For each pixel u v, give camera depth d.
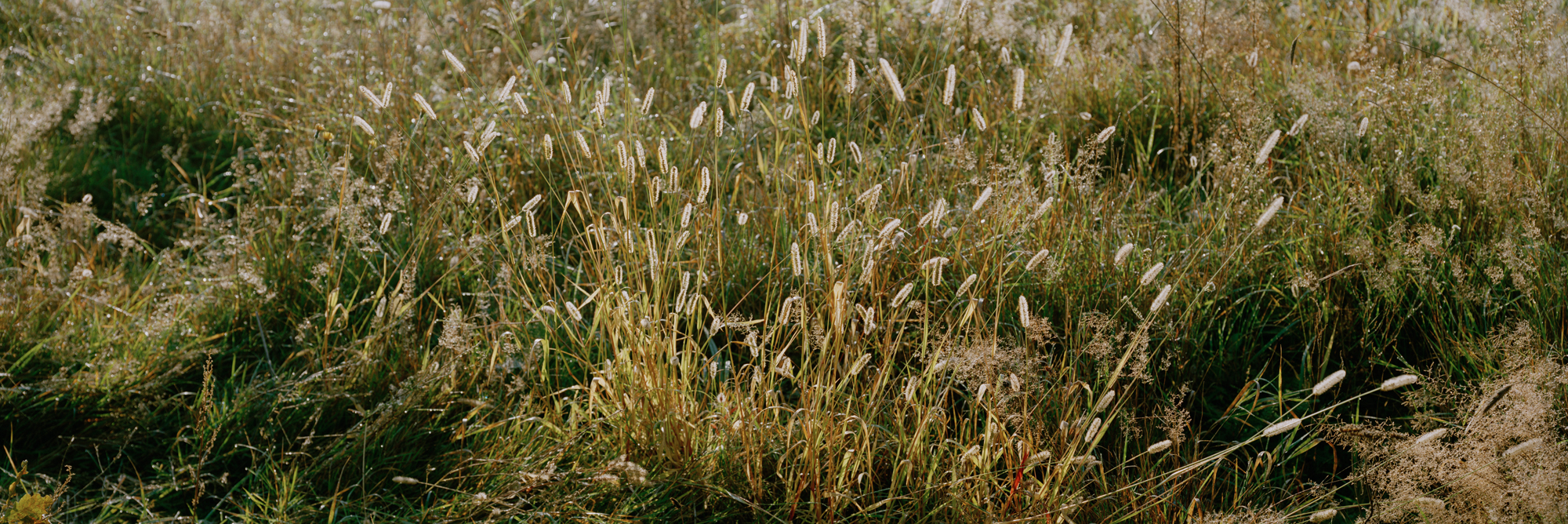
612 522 2.28
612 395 2.44
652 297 2.76
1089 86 4.11
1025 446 2.24
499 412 2.65
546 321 2.79
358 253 3.23
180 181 4.25
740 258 3.04
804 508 2.32
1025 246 2.89
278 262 3.24
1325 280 2.82
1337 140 3.29
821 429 2.29
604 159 3.67
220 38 5.05
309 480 2.47
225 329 3.07
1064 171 2.93
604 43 5.02
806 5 4.82
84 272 3.01
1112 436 2.53
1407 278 2.80
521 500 2.29
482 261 3.13
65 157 4.18
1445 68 3.75
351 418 2.68
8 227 3.45
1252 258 2.94
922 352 2.44
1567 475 2.00
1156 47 4.02
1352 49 4.10
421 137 3.85
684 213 2.36
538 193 3.72
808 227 2.71
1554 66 3.31
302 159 3.53
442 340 2.55
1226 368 2.75
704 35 5.09
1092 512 2.25
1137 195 3.27
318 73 4.74
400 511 2.39
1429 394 2.47
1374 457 2.37
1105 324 2.38
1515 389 2.13
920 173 3.44
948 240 3.00
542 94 3.88
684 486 2.36
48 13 5.69
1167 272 2.83
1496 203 2.93
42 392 2.63
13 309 2.85
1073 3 4.70
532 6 5.51
